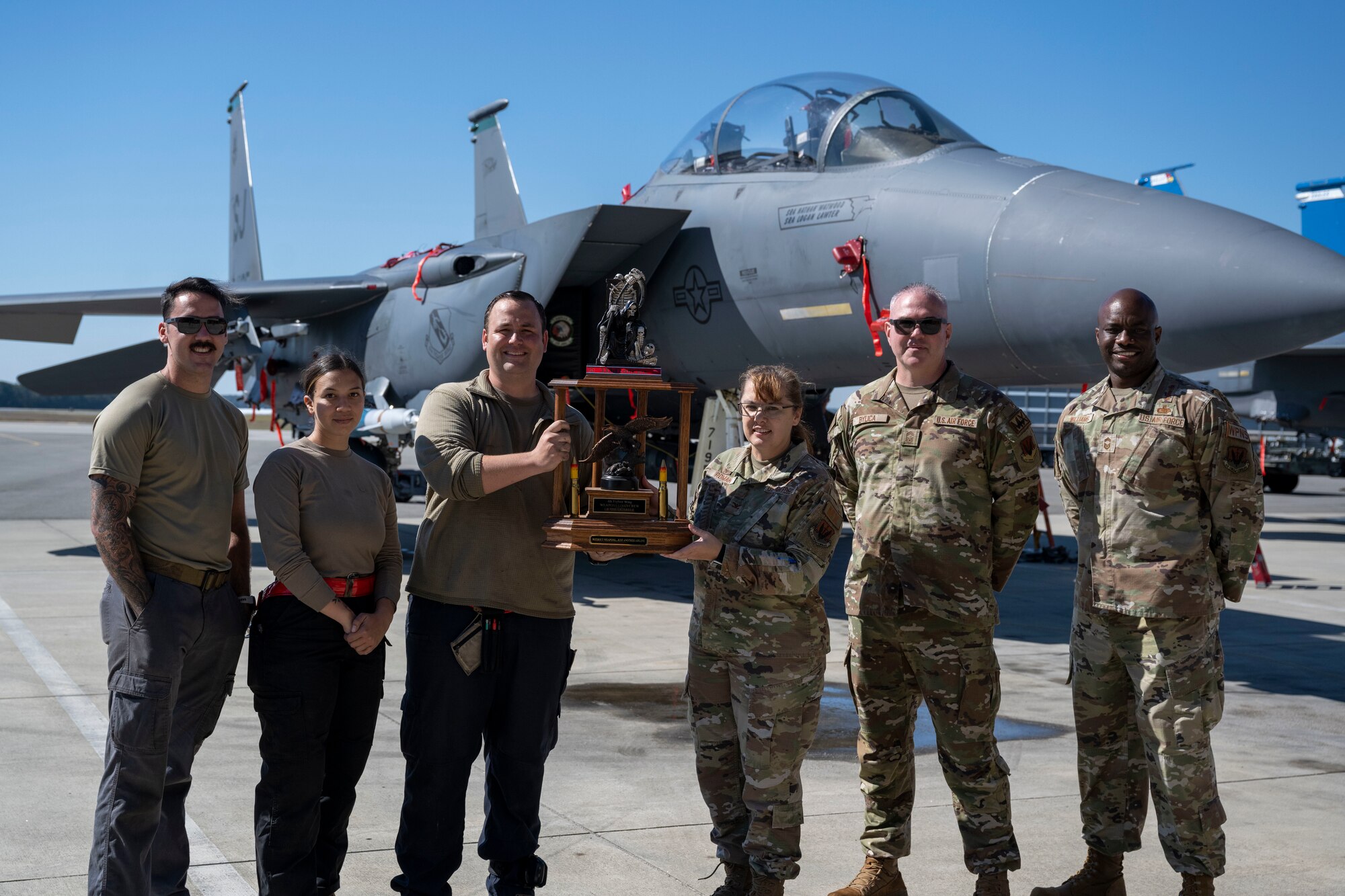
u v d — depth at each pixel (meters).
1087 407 3.61
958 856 3.89
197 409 3.16
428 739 3.24
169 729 3.03
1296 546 15.95
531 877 3.34
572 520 3.12
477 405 3.36
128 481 2.96
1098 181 7.37
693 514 3.51
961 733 3.40
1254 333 6.27
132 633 3.01
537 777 3.35
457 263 10.04
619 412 10.77
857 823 4.18
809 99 8.80
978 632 3.43
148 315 13.34
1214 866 3.33
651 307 9.69
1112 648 3.48
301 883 3.16
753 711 3.25
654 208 9.06
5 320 13.27
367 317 12.16
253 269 19.02
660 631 8.11
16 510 17.67
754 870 3.25
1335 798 4.54
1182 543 3.37
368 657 3.31
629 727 5.50
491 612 3.27
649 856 3.79
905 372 3.56
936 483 3.42
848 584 3.59
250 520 16.41
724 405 9.98
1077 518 3.61
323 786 3.32
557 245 9.27
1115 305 3.50
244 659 6.87
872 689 3.52
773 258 8.57
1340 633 8.73
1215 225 6.56
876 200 7.94
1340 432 26.12
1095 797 3.54
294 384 14.03
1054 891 3.52
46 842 3.71
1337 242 27.78
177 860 3.21
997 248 7.20
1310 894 3.54
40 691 5.81
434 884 3.21
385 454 11.46
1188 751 3.31
